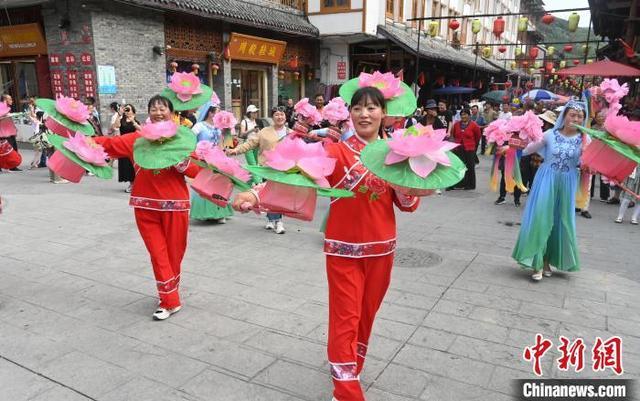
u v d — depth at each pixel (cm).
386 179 223
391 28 2006
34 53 1337
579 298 442
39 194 882
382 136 285
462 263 538
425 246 605
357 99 254
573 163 464
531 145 480
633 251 600
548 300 436
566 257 480
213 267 513
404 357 335
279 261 534
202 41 1491
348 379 251
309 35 1833
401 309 413
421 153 220
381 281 268
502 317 400
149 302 424
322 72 2025
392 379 308
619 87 676
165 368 318
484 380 309
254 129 927
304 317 396
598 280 492
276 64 1784
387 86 309
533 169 905
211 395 289
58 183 995
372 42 1956
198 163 306
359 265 260
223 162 290
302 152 225
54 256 539
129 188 924
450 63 2269
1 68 1495
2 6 1305
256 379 306
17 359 327
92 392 291
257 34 1691
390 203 264
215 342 353
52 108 374
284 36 1816
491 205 880
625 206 753
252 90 1756
